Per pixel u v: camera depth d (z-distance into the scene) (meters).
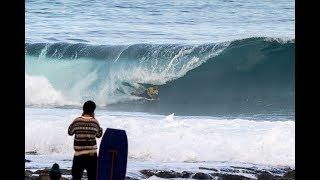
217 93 125.31
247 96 126.94
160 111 120.00
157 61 124.12
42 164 62.34
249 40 129.12
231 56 127.94
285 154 69.88
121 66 123.12
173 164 65.12
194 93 123.81
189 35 133.50
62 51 123.69
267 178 56.84
